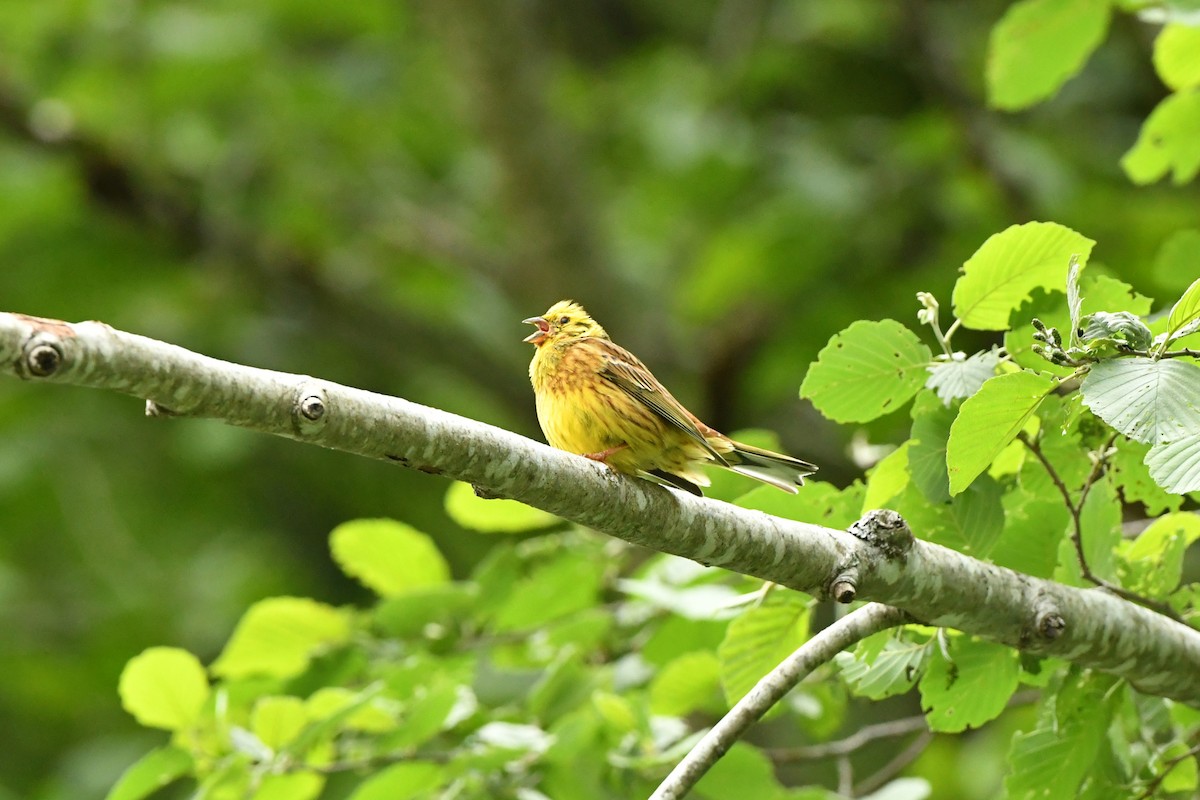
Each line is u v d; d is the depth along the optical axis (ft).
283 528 55.42
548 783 24.38
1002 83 29.53
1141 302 19.88
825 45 55.36
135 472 55.21
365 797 24.21
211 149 56.95
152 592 52.08
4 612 51.29
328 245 57.26
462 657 26.84
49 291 55.21
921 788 26.08
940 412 20.26
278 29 57.98
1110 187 49.29
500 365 55.52
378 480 55.21
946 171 48.93
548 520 28.40
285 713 24.25
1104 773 21.70
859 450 28.99
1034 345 18.06
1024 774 21.26
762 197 52.95
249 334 56.18
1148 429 16.17
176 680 24.61
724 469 26.18
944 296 44.78
